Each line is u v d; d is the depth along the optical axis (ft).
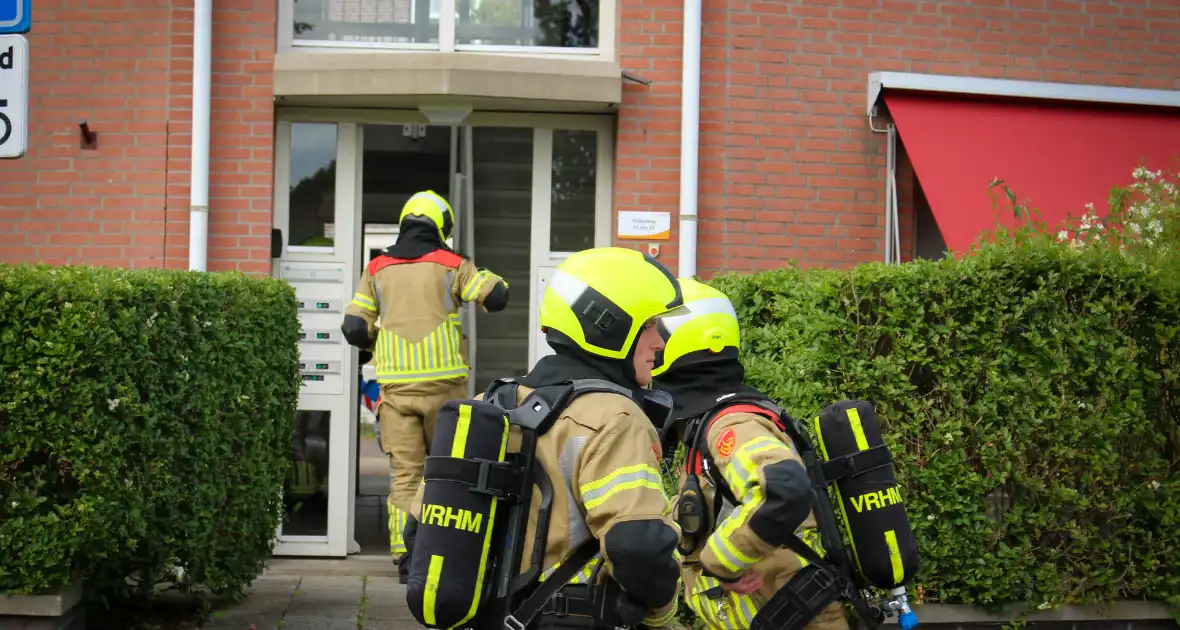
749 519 9.79
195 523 17.47
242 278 19.58
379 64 24.73
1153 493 16.79
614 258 9.65
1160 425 16.98
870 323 16.28
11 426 14.69
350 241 25.93
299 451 25.71
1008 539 16.65
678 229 26.08
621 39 26.00
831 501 11.25
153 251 25.09
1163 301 16.60
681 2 26.12
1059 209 25.57
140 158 25.13
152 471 16.01
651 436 9.08
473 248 27.02
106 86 25.14
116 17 25.17
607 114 26.71
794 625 10.96
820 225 26.66
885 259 26.76
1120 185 26.09
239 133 25.21
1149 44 27.78
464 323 27.12
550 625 8.87
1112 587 16.80
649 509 8.59
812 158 26.63
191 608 19.97
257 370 19.60
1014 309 16.22
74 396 14.82
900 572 10.96
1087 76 27.55
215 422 17.92
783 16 26.55
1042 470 16.46
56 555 14.98
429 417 22.98
